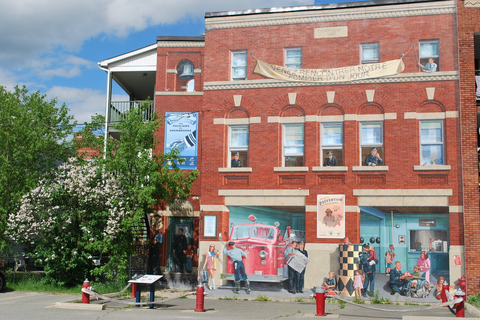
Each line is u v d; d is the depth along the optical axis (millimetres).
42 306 15008
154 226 22531
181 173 20609
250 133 20219
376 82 19406
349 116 19438
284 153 20031
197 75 23594
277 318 12789
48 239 20484
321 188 19297
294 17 20453
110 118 24828
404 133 18953
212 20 21156
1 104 22766
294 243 19453
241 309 15117
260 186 19828
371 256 18641
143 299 17516
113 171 20625
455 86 18844
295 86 20078
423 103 19000
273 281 19078
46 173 23375
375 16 19766
